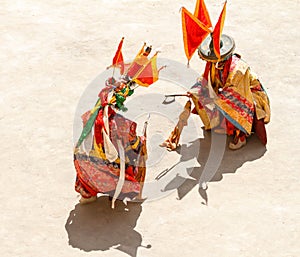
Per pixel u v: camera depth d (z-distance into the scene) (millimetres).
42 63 11062
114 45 11414
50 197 8766
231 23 11773
